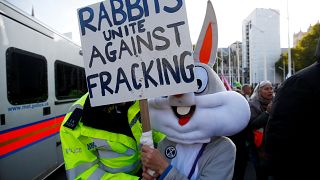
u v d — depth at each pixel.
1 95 3.71
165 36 1.71
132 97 1.75
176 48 1.69
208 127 1.70
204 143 1.82
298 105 1.77
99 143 1.76
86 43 1.84
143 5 1.74
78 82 6.83
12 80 3.96
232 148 1.79
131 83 1.76
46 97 5.00
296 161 1.82
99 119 1.76
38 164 4.66
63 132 1.80
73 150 1.78
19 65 4.15
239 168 4.23
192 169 1.79
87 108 1.77
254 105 4.17
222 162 1.75
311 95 1.74
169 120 1.80
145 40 1.74
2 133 3.69
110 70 1.79
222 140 1.81
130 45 1.77
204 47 1.88
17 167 4.01
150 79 1.73
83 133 1.75
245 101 1.73
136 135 1.87
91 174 1.75
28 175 4.32
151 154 1.69
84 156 1.78
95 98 1.79
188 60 1.67
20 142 4.11
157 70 1.72
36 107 4.62
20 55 4.18
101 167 1.83
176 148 1.91
